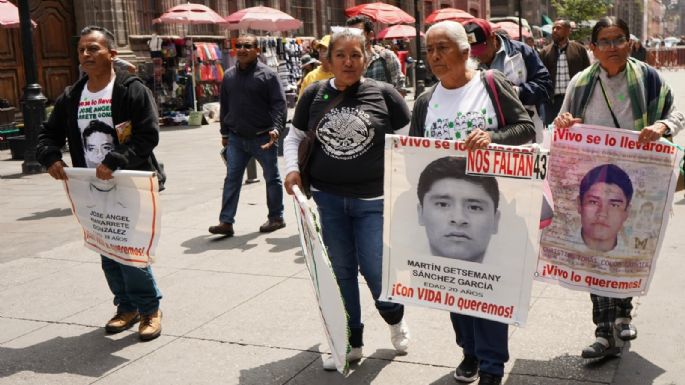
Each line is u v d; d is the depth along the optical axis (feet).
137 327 15.28
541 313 14.84
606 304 12.56
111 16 56.29
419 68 73.05
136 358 13.65
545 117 25.55
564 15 111.75
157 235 13.75
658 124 11.59
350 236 12.73
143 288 14.46
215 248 21.11
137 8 59.16
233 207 22.24
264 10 59.72
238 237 22.33
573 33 107.65
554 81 25.29
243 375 12.73
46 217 26.45
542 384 11.76
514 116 10.99
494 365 11.27
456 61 11.02
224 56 67.15
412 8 105.70
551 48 25.40
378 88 12.38
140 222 13.83
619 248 11.96
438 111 11.35
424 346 13.56
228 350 13.82
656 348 12.94
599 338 12.41
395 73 20.77
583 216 12.07
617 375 11.97
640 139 11.46
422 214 11.26
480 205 10.88
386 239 11.55
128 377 12.87
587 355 12.29
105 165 13.53
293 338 14.23
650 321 14.17
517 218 10.71
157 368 13.19
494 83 11.05
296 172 12.51
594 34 12.10
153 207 13.67
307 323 14.94
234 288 17.38
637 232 11.83
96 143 14.11
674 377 11.81
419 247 11.37
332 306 11.11
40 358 13.83
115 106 13.89
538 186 10.50
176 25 63.36
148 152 14.10
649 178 11.62
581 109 12.57
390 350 13.46
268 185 22.65
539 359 12.71
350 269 12.75
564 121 12.01
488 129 11.04
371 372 12.59
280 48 68.49
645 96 12.10
